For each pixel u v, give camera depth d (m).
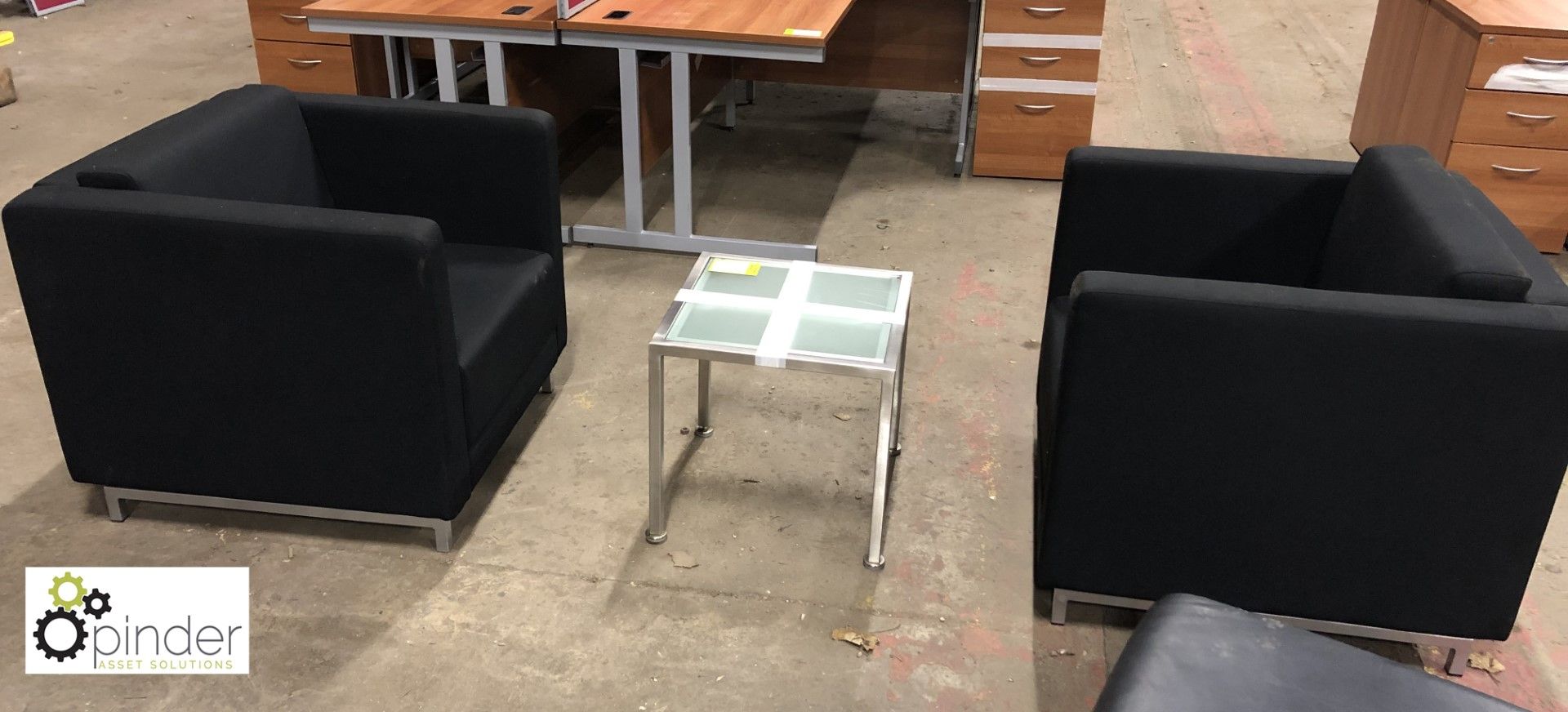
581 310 3.41
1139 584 2.14
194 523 2.47
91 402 2.29
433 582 2.31
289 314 2.14
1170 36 6.52
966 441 2.84
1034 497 2.63
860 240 3.93
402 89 4.91
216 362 2.21
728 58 4.68
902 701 2.06
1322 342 1.86
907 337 3.30
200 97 5.19
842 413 2.94
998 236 3.99
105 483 2.39
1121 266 2.71
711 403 2.96
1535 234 3.82
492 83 3.56
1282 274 2.65
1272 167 2.56
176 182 2.32
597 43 3.44
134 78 5.44
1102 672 2.14
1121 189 2.62
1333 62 6.08
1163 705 1.49
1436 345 1.83
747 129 4.98
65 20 6.39
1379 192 2.31
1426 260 1.97
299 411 2.24
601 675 2.09
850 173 4.53
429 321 2.12
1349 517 2.00
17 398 2.93
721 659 2.14
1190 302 1.88
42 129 4.75
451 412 2.25
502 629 2.20
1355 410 1.90
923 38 4.65
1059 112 4.35
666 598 2.29
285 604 2.25
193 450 2.32
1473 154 3.75
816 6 3.55
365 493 2.32
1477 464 1.91
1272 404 1.92
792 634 2.21
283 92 2.74
